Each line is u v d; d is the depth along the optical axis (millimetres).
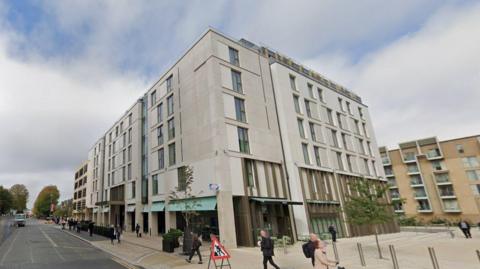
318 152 33406
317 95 37281
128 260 15930
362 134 44531
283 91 31594
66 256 17844
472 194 56844
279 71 32250
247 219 22422
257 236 22656
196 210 23484
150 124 36375
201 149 25375
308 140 32156
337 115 40469
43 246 23359
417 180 64562
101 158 57812
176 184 28078
